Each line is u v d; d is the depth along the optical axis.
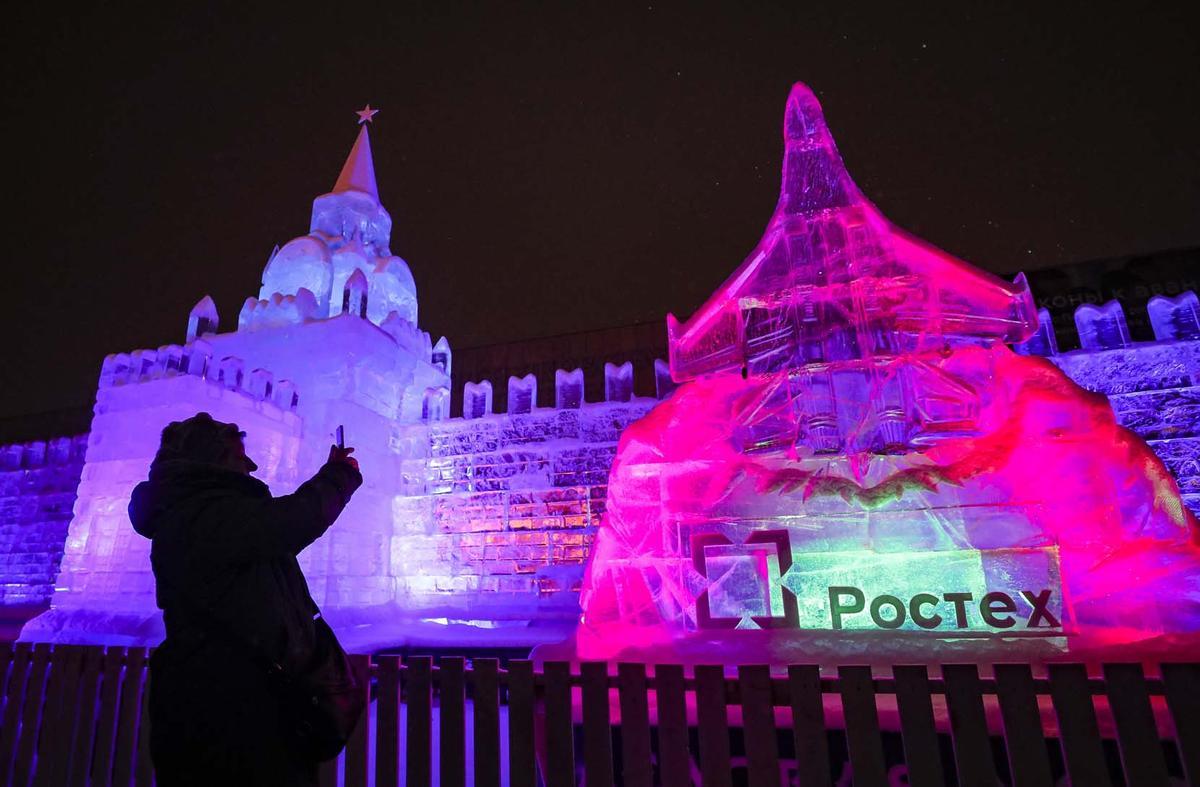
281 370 12.56
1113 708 2.87
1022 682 2.97
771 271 5.65
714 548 4.66
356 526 11.53
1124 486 4.39
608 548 5.07
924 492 4.41
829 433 4.93
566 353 19.61
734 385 5.43
